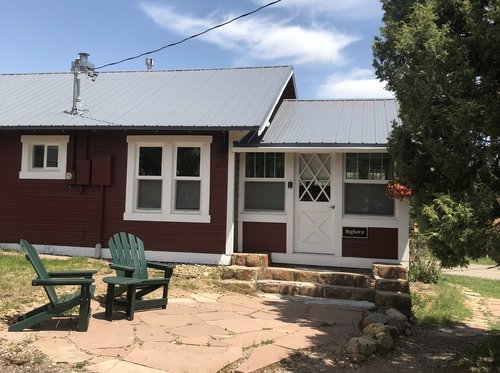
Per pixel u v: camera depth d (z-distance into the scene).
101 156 10.64
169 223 10.30
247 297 8.48
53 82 13.52
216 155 10.17
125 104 11.34
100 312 6.83
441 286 10.97
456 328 7.53
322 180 10.20
